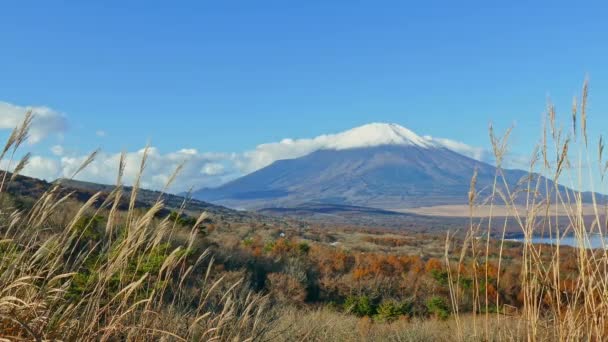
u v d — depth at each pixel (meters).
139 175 3.61
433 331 11.09
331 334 8.27
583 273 3.93
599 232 3.94
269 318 6.07
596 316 3.96
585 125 3.89
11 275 3.35
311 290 21.84
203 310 5.07
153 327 3.97
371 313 18.92
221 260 18.61
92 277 3.54
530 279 4.20
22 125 3.50
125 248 3.49
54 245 3.57
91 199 3.60
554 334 4.14
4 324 3.16
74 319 3.41
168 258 3.99
